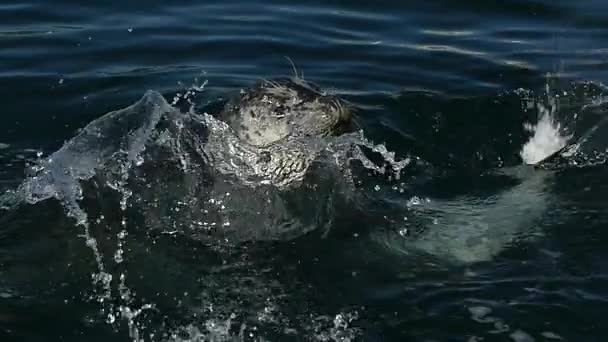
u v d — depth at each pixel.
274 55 9.58
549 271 6.15
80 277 6.03
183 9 10.54
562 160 7.77
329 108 6.93
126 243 6.40
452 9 10.69
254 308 5.79
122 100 8.66
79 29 9.98
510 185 7.51
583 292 5.89
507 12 10.58
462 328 5.59
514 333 5.53
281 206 6.94
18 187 7.05
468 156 8.07
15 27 9.96
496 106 8.73
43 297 5.82
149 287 5.96
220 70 9.26
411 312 5.75
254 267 6.26
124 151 7.25
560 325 5.59
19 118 8.34
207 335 5.53
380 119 8.50
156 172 7.07
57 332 5.53
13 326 5.55
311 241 6.59
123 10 10.47
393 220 6.92
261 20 10.31
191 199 6.87
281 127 6.94
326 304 5.83
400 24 10.34
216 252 6.41
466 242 6.57
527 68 9.37
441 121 8.55
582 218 6.83
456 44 9.90
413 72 9.32
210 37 9.90
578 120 8.39
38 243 6.35
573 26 10.23
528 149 8.15
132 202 6.79
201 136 7.29
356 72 9.30
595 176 7.49
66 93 8.77
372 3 10.83
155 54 9.54
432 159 8.00
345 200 7.13
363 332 5.56
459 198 7.36
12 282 5.95
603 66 9.35
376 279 6.12
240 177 7.09
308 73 9.25
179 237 6.53
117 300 5.82
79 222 6.58
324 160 7.38
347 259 6.37
